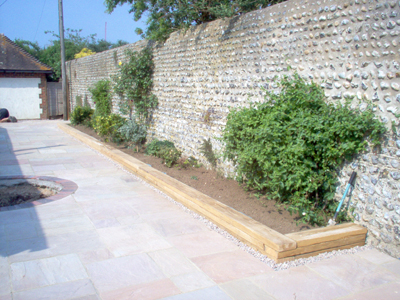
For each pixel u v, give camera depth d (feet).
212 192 19.17
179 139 28.07
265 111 17.12
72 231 14.85
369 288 11.06
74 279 11.03
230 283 11.10
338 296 10.58
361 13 13.82
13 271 11.41
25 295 10.07
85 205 18.25
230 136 18.22
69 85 63.93
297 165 14.69
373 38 13.42
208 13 26.78
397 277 11.74
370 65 13.58
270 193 17.34
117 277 11.24
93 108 51.31
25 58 61.72
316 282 11.30
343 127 13.84
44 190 21.70
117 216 16.80
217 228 15.56
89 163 28.22
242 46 20.44
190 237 14.61
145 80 32.50
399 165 12.75
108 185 22.11
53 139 39.96
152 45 31.60
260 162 16.01
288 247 12.32
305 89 15.87
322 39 15.52
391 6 12.73
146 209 17.92
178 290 10.60
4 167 26.17
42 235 14.37
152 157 28.04
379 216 13.57
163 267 12.00
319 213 15.39
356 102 14.19
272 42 18.24
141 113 34.40
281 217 15.62
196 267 12.07
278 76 17.94
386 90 13.07
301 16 16.48
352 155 14.58
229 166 21.84
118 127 34.86
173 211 17.80
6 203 19.22
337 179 15.28
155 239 14.29
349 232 13.55
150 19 28.96
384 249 13.43
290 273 11.83
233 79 21.33
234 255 13.08
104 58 45.06
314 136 14.34
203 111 24.56
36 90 62.13
